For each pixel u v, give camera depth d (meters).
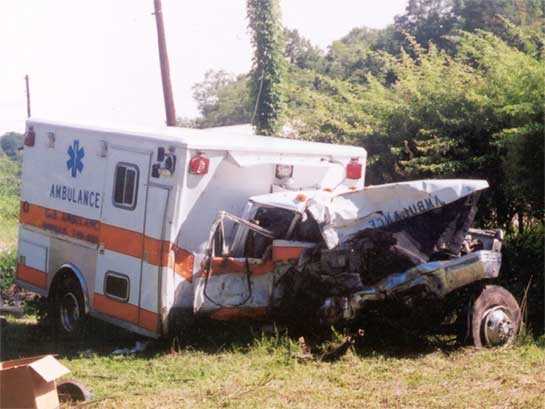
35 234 12.41
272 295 10.40
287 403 8.07
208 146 10.21
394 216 10.12
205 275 10.14
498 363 9.47
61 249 11.87
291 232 10.30
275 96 25.59
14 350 11.11
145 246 10.33
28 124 12.55
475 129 13.97
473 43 16.33
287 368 9.41
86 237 11.34
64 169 11.82
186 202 10.15
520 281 12.20
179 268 10.15
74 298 11.71
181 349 10.38
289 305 10.33
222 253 10.20
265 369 9.37
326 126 16.77
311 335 10.52
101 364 9.91
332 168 11.50
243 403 8.06
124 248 10.66
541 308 11.73
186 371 9.34
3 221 35.44
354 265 9.95
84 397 8.14
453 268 9.84
